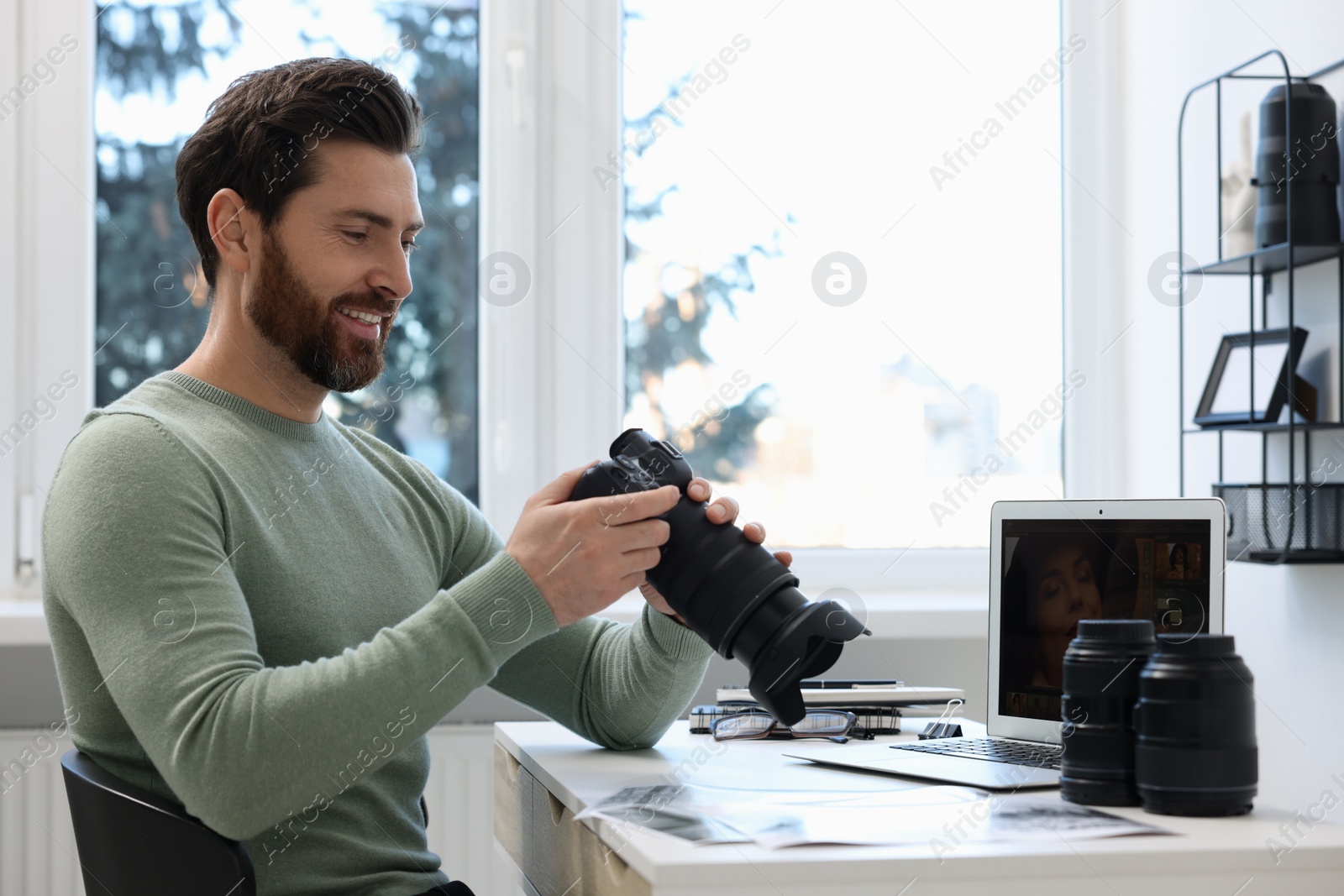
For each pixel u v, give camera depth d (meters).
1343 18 1.50
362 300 1.05
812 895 0.70
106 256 1.90
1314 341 1.56
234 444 1.01
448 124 1.99
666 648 1.11
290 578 0.99
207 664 0.84
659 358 2.02
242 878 0.82
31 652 1.69
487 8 1.97
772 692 0.88
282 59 1.95
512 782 1.23
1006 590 1.18
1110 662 0.86
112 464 0.90
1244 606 1.72
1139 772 0.83
